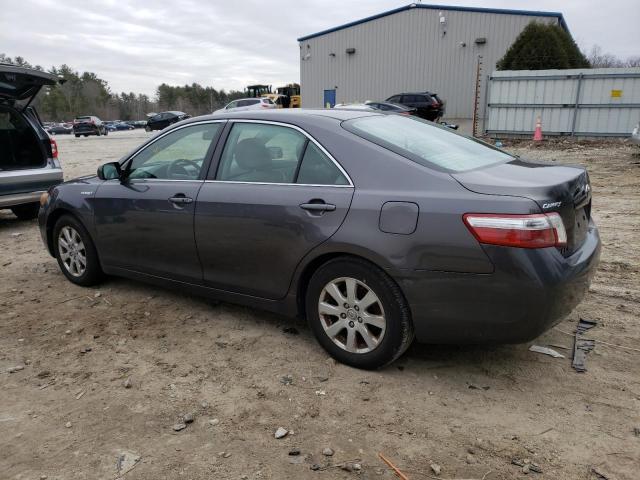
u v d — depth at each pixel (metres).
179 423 2.80
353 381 3.17
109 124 75.62
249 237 3.55
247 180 3.65
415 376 3.21
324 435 2.68
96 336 3.88
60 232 4.96
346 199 3.12
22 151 7.59
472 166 3.21
